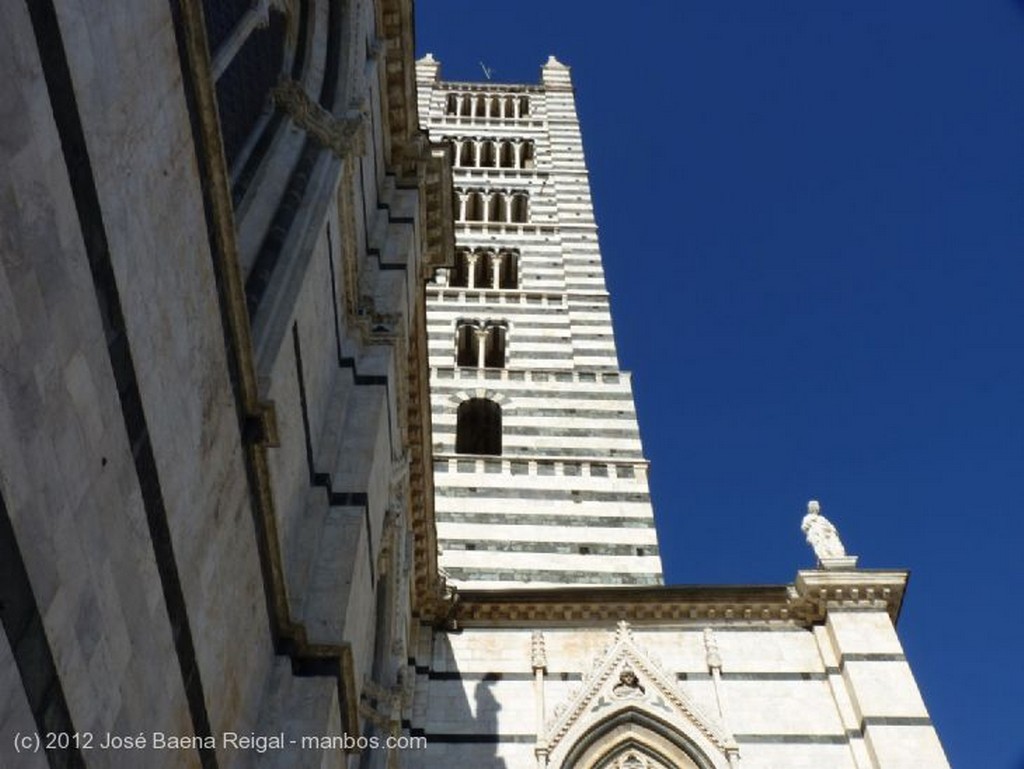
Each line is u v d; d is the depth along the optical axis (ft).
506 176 197.67
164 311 35.22
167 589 34.83
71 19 28.66
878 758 78.13
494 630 91.15
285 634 47.44
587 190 194.90
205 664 38.22
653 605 91.86
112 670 30.42
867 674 84.28
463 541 118.21
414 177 82.64
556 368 149.79
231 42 49.24
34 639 26.03
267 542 45.73
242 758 42.09
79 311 28.86
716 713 83.92
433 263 90.22
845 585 90.58
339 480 56.49
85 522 28.86
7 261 25.18
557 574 115.24
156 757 33.65
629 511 123.85
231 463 41.75
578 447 135.44
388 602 69.92
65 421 27.84
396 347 67.31
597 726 82.64
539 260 175.52
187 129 37.47
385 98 80.79
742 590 92.27
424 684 86.12
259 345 46.34
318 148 59.88
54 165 27.66
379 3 77.46
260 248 50.62
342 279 63.67
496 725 83.61
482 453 143.43
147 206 33.91
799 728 82.94
